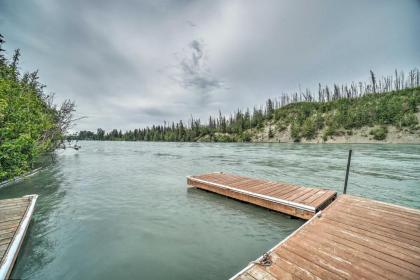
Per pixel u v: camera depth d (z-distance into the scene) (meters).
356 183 14.88
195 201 10.19
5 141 11.15
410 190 13.09
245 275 3.73
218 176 13.10
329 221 6.00
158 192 11.82
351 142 79.56
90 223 7.59
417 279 3.62
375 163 24.67
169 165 24.12
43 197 10.73
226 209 9.11
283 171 19.72
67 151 44.50
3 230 5.66
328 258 4.22
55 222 7.65
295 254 4.36
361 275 3.72
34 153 14.81
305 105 126.94
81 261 5.34
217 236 6.73
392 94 105.31
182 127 151.00
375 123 83.62
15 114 12.00
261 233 6.96
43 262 5.27
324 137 86.56
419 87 102.94
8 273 4.30
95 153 42.12
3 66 15.16
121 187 13.01
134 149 58.09
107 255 5.62
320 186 13.98
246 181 11.70
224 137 122.75
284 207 8.20
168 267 5.15
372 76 132.12
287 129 107.12
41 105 18.83
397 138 73.44
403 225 5.71
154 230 7.10
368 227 5.61
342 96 136.88
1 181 12.42
